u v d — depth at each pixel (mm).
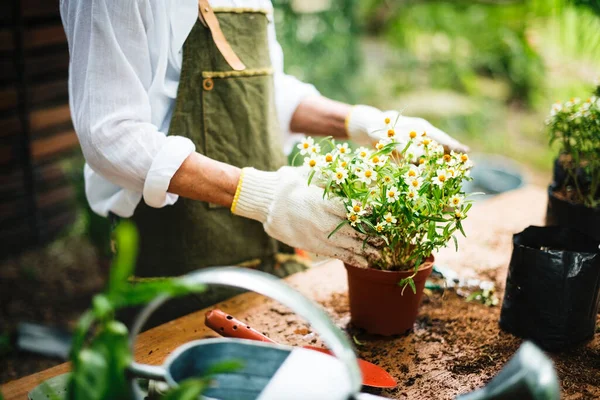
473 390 1360
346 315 1650
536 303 1482
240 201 1521
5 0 3166
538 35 5680
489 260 1934
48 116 3551
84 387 844
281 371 964
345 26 5094
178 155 1501
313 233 1491
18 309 3287
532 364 939
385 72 6258
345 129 1905
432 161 1425
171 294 887
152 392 1076
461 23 6520
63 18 1557
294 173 1528
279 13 4480
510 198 2365
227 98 1736
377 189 1406
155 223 1822
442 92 5953
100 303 834
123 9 1465
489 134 5652
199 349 1029
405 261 1492
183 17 1598
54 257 3750
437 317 1646
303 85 2010
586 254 1444
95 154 1492
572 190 1872
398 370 1429
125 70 1482
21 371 2791
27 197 3625
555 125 1825
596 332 1581
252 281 923
